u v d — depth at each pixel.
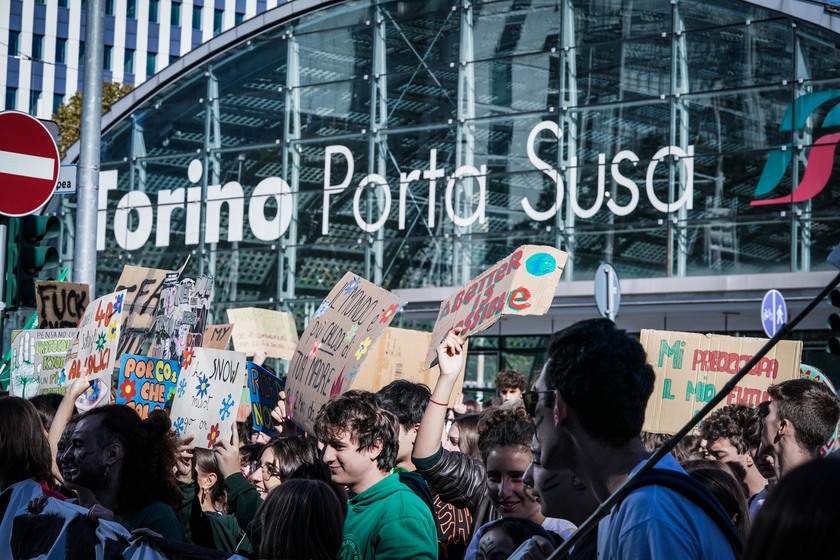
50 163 8.15
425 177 22.19
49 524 4.01
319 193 23.27
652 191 19.92
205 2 65.94
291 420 6.38
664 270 19.64
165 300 6.55
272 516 3.93
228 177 24.31
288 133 23.83
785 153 18.97
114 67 63.19
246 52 24.42
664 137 20.02
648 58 20.34
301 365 6.26
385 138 22.75
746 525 4.00
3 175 7.98
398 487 4.47
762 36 19.39
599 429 2.82
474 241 21.50
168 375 6.37
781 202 18.89
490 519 4.94
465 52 22.12
